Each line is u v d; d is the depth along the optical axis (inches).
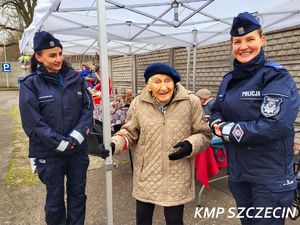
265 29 164.2
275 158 65.5
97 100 202.4
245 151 68.4
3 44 914.7
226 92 72.3
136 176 85.0
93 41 250.2
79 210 100.2
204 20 159.9
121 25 164.9
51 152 90.9
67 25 153.1
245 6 138.9
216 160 127.0
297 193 91.0
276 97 60.9
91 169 175.3
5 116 404.5
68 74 94.8
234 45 68.4
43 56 88.4
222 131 68.1
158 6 134.6
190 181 83.4
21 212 126.2
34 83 89.3
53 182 93.3
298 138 184.1
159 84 77.7
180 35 197.5
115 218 118.3
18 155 210.4
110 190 84.0
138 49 309.0
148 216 85.5
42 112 90.3
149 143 81.0
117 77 493.4
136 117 84.4
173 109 80.4
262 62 65.8
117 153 83.2
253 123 63.4
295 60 190.7
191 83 301.1
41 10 114.6
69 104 92.7
